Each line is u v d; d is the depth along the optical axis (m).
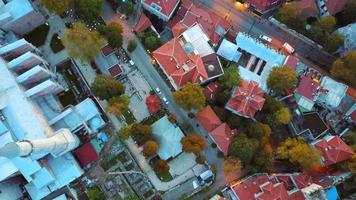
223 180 121.00
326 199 114.88
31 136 104.94
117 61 121.69
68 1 113.81
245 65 126.94
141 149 119.44
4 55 108.38
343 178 118.75
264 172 119.88
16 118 105.25
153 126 118.56
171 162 120.06
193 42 121.00
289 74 119.12
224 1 129.38
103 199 116.81
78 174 111.12
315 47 129.62
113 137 119.56
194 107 114.00
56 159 110.50
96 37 113.06
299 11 124.44
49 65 119.81
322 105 126.94
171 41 117.06
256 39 128.38
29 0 114.31
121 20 124.50
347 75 120.81
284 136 125.12
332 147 117.56
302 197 114.62
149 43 120.62
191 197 119.38
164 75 123.06
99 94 112.56
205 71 117.88
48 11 119.12
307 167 115.69
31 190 110.00
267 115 121.19
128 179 118.50
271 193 111.62
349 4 125.94
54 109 114.94
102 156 118.62
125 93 121.75
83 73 120.69
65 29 121.69
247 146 112.12
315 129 123.38
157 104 120.00
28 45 110.00
